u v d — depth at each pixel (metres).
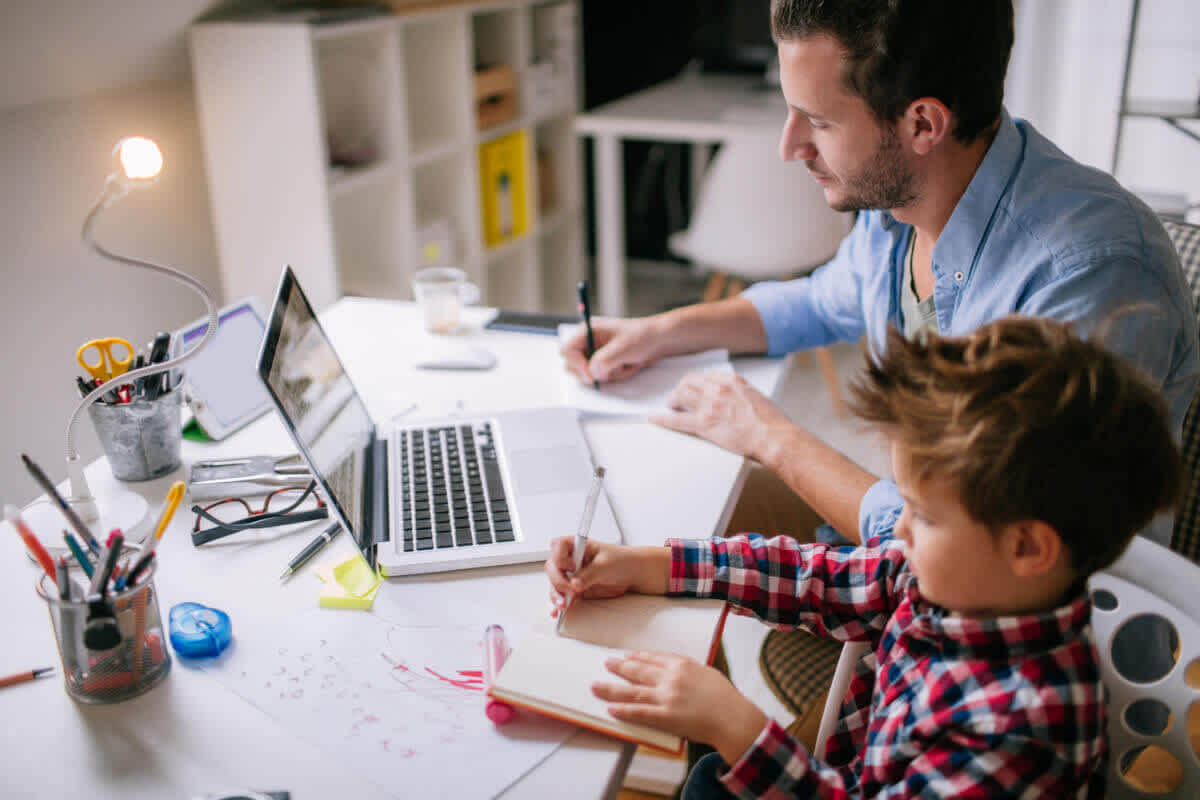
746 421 1.18
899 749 0.70
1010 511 0.61
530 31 3.09
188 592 0.92
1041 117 3.06
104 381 1.08
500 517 1.01
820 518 1.41
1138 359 0.97
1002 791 0.64
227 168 2.23
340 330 1.57
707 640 0.84
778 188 2.79
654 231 3.98
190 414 1.28
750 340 1.43
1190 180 2.85
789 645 1.23
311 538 1.00
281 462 1.13
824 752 0.88
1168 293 1.00
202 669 0.82
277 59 2.08
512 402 1.31
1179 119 2.41
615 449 1.18
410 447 1.17
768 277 3.00
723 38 3.66
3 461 1.95
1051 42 2.96
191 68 2.23
